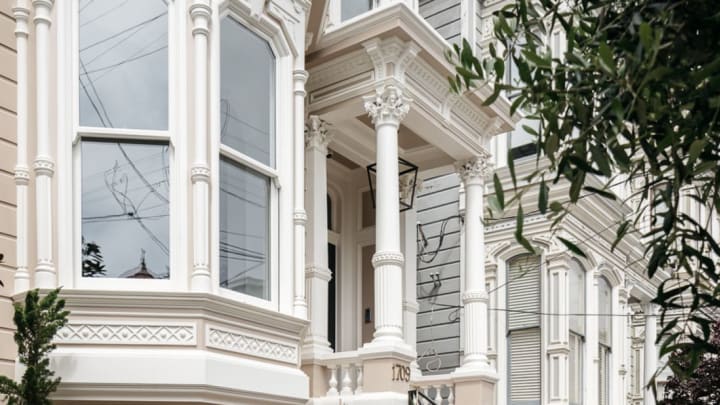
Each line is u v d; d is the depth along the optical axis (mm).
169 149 7453
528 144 14797
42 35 7156
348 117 10477
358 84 10062
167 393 6836
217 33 7785
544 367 14250
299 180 8672
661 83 3250
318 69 10336
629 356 17281
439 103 10789
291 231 8469
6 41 7109
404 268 12141
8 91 7043
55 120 7090
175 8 7648
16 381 6613
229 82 8172
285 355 7992
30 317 6082
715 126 3326
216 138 7582
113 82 7430
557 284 14375
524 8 4184
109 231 7180
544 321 14430
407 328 11906
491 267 15070
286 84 8750
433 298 14969
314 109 10367
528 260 14828
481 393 10594
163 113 7500
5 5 7152
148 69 7551
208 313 7141
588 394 14781
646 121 3426
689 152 3363
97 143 7301
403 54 9891
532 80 3744
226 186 7941
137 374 6750
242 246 8031
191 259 7230
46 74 7121
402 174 12344
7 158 6953
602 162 3428
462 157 11633
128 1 7609
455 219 15047
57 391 6582
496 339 14820
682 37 3264
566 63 3717
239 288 7922
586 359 14953
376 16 9734
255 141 8414
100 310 6832
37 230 6867
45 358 6383
